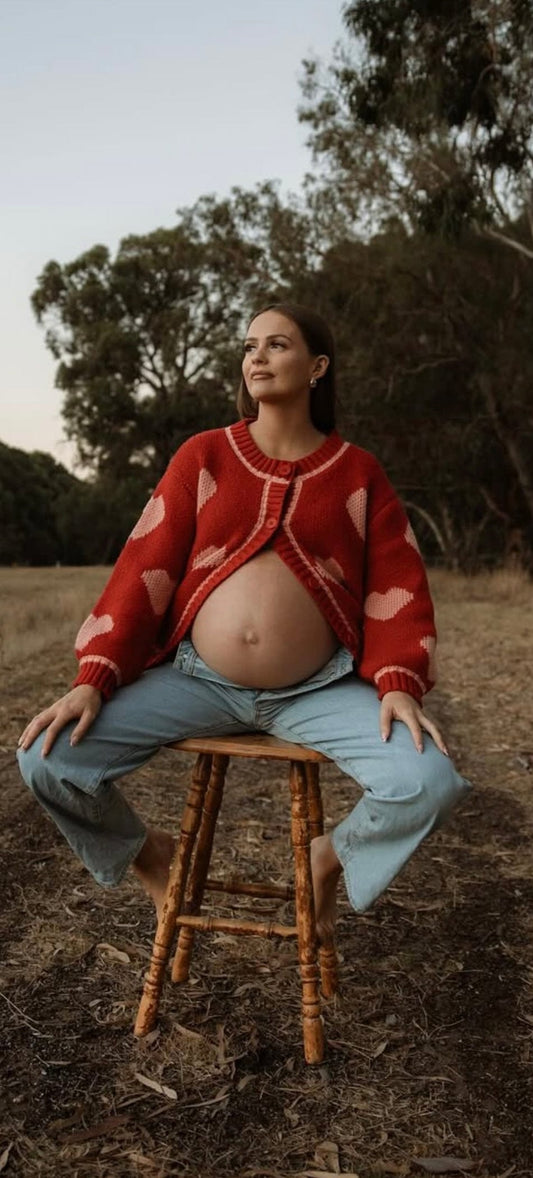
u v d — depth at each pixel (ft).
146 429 115.03
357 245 65.36
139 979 8.37
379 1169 6.08
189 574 7.73
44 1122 6.45
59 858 11.07
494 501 70.69
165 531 7.72
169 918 7.55
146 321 117.50
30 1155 6.11
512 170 42.86
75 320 119.03
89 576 66.23
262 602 7.44
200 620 7.63
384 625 7.65
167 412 112.06
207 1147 6.24
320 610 7.56
